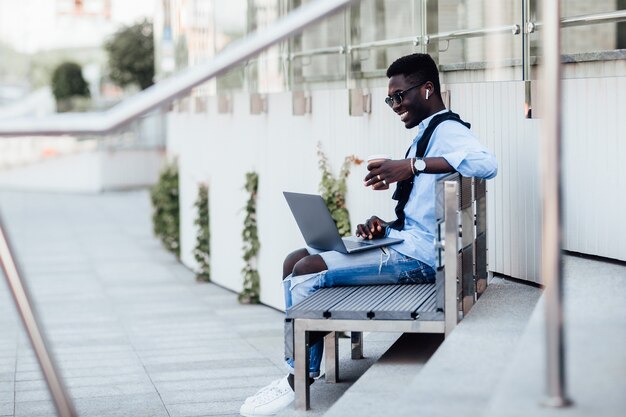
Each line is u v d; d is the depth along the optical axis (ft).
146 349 26.66
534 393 10.03
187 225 45.88
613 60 16.74
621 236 16.76
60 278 42.98
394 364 15.42
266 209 32.83
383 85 24.23
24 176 114.11
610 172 16.90
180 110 45.09
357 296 16.02
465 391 11.40
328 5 11.27
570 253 18.02
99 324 31.17
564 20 17.85
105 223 70.03
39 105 123.13
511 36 19.02
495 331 14.21
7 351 26.84
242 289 36.29
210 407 19.84
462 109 20.74
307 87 28.58
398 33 23.35
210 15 36.73
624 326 12.36
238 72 34.37
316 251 17.67
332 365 17.85
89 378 22.94
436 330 14.58
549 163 9.76
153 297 36.83
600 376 10.46
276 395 16.96
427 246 16.65
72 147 109.09
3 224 10.66
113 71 108.37
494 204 19.52
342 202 26.61
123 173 108.06
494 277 19.53
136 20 106.93
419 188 16.76
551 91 9.76
